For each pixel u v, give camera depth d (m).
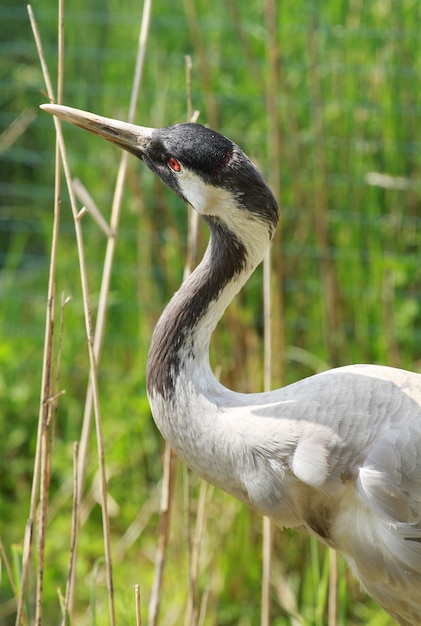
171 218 7.52
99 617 6.19
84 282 4.49
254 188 4.07
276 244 6.61
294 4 7.86
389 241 7.71
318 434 4.02
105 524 4.56
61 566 6.86
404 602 4.38
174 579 6.66
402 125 7.65
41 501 4.59
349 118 7.65
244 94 7.98
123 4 8.40
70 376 7.93
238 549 6.58
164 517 5.21
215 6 8.18
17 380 7.94
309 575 6.47
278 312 6.71
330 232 7.67
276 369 6.76
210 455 4.22
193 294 4.24
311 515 4.25
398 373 4.21
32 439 7.63
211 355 7.12
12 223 9.08
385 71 7.59
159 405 4.31
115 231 5.12
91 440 7.41
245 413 4.18
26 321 8.43
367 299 7.45
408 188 7.63
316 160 7.18
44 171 8.83
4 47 8.88
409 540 4.05
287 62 7.90
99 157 8.16
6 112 9.41
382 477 3.95
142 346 7.70
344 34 7.58
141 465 7.45
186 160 4.07
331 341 7.10
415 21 7.58
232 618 6.54
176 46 8.20
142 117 8.13
